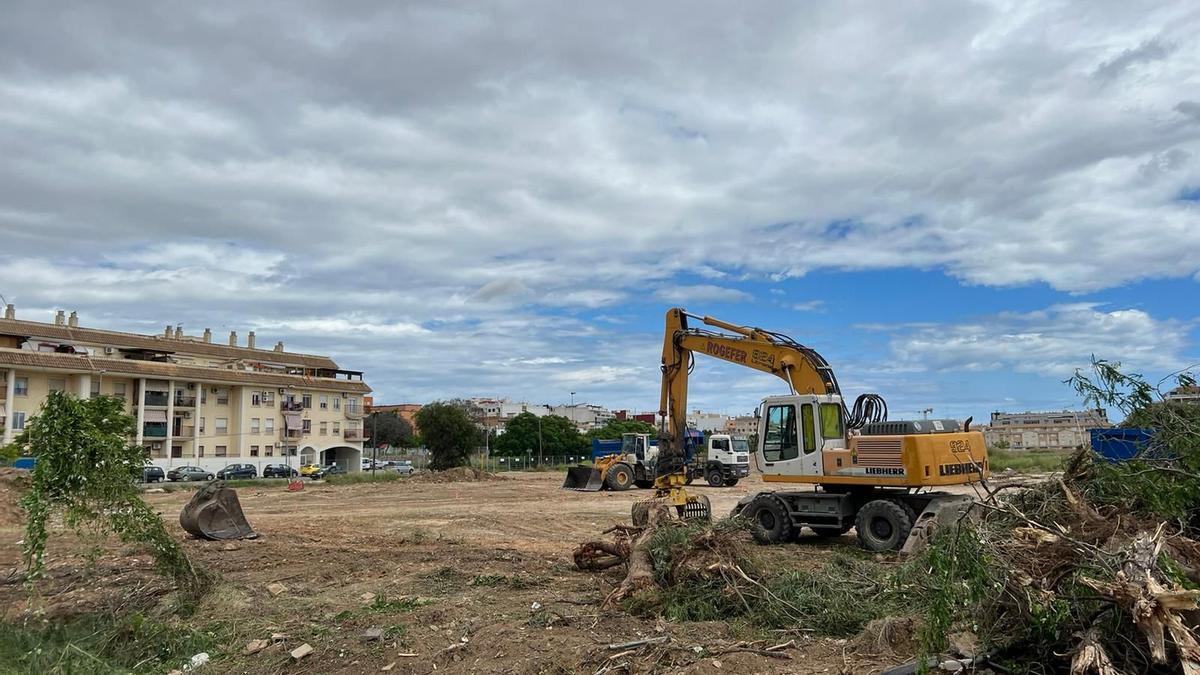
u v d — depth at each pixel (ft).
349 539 48.26
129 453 27.37
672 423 53.16
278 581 34.06
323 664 22.41
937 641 17.84
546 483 118.01
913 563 27.09
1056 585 17.74
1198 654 14.25
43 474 25.54
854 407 46.57
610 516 63.57
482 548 43.70
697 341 53.16
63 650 23.84
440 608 27.25
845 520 44.19
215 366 216.33
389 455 285.23
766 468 47.24
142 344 203.92
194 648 24.88
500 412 456.45
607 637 23.21
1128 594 15.46
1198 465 21.11
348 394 230.89
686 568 27.45
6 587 33.32
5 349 160.45
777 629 23.80
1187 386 22.88
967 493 42.52
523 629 24.20
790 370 48.49
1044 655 17.69
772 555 40.40
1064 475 24.56
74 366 167.63
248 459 201.77
